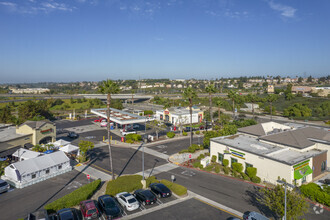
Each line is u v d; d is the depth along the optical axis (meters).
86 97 160.75
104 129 73.94
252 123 66.56
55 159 38.47
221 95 181.25
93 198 29.55
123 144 55.94
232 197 29.61
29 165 35.44
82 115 104.44
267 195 23.69
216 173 38.41
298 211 20.88
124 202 26.89
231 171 38.56
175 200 28.81
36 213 23.62
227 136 46.50
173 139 61.19
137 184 31.80
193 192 31.11
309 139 41.47
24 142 49.34
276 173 32.84
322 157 37.31
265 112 114.56
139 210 26.48
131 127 70.75
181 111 87.25
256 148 38.38
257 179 34.09
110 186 31.09
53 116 95.31
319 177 36.00
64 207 26.44
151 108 133.25
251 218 23.06
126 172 38.84
